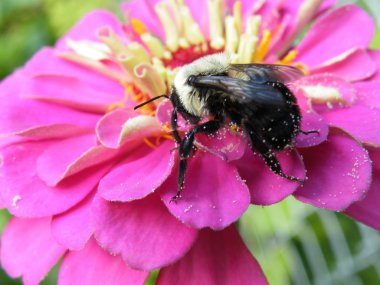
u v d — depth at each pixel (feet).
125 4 0.28
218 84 0.18
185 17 0.24
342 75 0.21
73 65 0.24
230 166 0.18
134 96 0.21
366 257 0.33
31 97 0.21
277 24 0.23
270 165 0.17
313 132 0.18
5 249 0.21
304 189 0.17
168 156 0.19
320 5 0.24
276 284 0.34
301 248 0.34
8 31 0.44
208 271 0.18
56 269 0.30
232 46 0.22
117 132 0.19
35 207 0.18
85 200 0.18
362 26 0.23
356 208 0.18
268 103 0.17
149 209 0.17
